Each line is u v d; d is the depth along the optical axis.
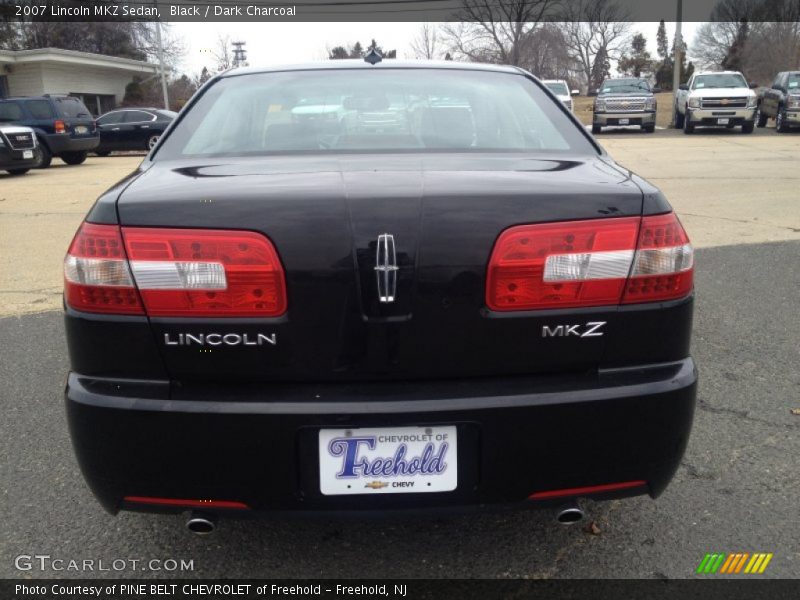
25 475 2.96
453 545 2.49
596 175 2.18
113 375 1.98
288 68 3.09
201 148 2.61
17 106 17.48
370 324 1.90
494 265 1.91
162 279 1.90
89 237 1.96
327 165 2.29
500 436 1.93
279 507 1.97
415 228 1.89
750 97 22.03
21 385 3.88
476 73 3.07
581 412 1.94
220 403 1.91
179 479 1.96
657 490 2.10
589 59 70.00
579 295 1.94
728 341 4.40
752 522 2.59
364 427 1.91
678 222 2.07
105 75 38.00
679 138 21.44
